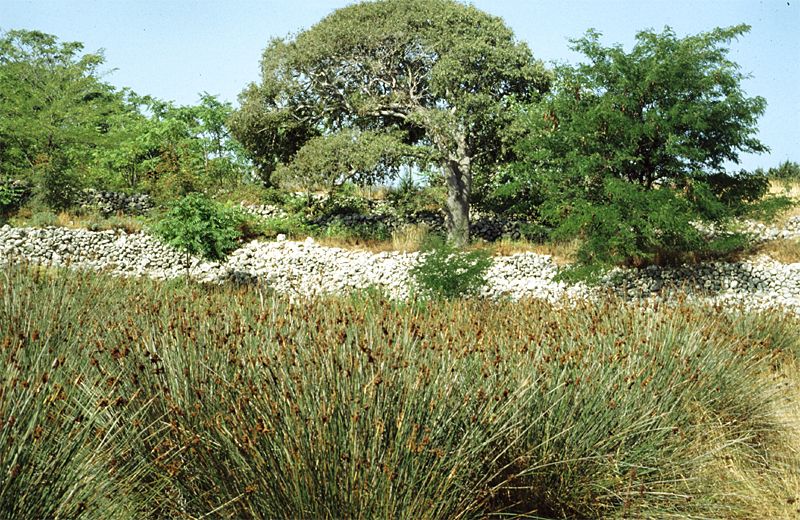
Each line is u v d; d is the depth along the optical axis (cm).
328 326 432
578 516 400
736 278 1850
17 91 3041
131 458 339
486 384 401
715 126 1819
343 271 2038
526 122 2186
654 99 1861
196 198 1889
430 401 362
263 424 334
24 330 455
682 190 1869
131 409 354
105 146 2997
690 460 434
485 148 2553
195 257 2103
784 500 427
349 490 320
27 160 2617
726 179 1912
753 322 881
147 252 2086
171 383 360
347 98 2608
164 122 2877
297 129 2741
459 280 1417
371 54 2534
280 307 510
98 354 433
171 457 330
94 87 3731
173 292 677
